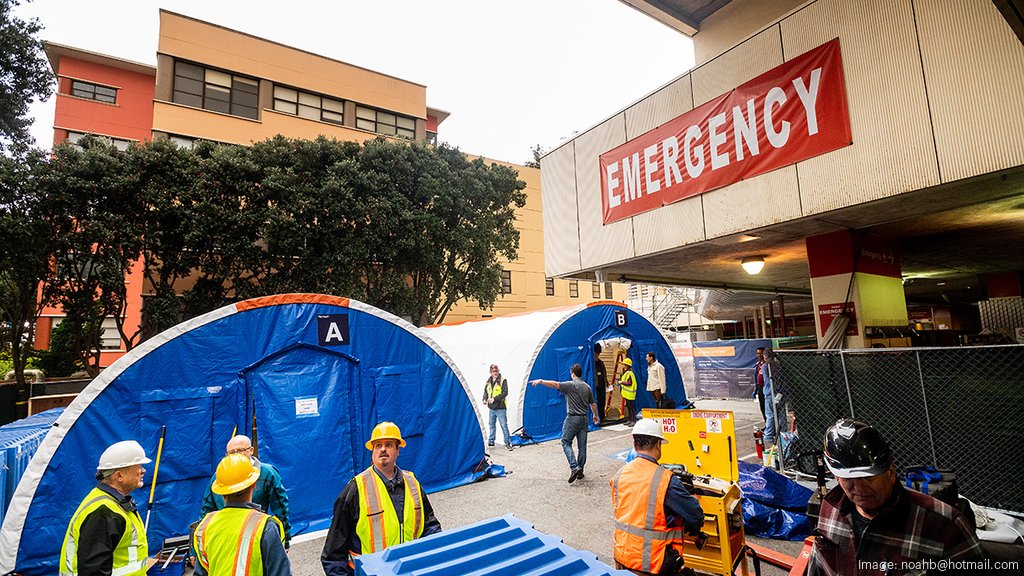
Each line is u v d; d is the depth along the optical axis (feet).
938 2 21.35
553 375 40.27
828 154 24.84
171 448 19.48
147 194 50.62
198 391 20.48
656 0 36.88
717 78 30.14
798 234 31.40
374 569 5.86
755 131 27.99
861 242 31.35
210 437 20.38
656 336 49.90
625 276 46.68
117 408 18.84
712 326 110.32
